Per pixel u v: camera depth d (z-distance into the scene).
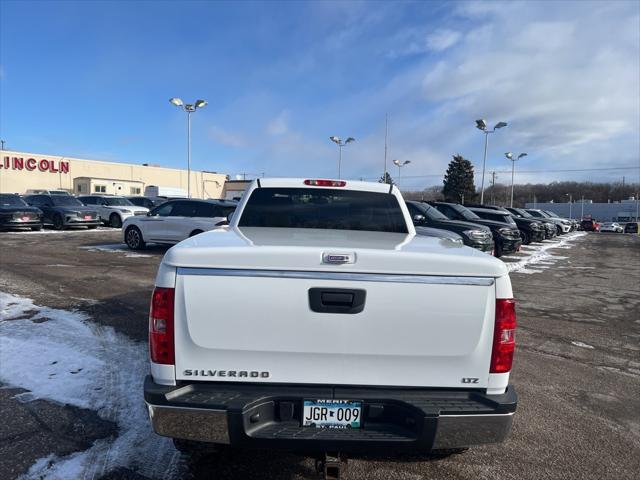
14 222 18.48
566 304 8.66
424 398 2.45
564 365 5.27
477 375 2.47
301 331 2.38
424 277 2.40
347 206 4.22
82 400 3.89
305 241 2.81
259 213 4.12
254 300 2.37
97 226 23.09
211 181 63.38
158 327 2.40
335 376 2.43
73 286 8.36
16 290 7.93
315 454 3.04
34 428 3.43
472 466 3.13
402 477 2.98
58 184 45.81
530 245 23.28
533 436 3.58
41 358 4.79
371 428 2.44
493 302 2.44
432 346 2.42
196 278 2.37
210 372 2.41
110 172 50.38
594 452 3.37
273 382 2.43
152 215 13.54
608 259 17.45
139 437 3.34
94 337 5.48
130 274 9.73
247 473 2.97
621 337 6.49
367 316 2.39
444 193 70.75
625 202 92.69
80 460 3.05
